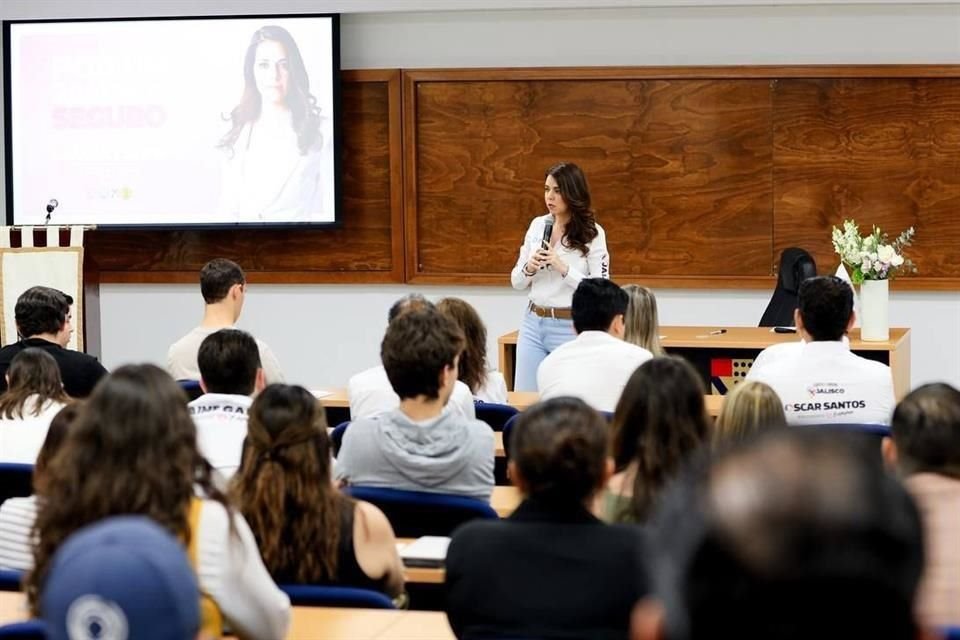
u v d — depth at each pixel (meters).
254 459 2.64
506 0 7.79
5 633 2.02
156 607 0.90
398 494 3.11
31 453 3.75
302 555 2.64
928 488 2.39
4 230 7.18
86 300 7.24
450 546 2.11
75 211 8.21
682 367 2.77
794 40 7.66
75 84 8.14
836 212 7.70
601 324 4.45
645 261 7.89
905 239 6.80
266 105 8.01
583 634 2.01
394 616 2.50
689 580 0.60
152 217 8.19
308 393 2.69
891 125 7.62
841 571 0.58
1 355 4.88
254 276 8.28
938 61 7.56
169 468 1.96
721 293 7.86
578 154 7.89
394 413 3.21
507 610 2.04
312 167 8.01
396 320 3.23
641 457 2.71
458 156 8.02
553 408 2.14
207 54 8.04
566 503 2.08
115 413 1.95
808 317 4.18
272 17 7.95
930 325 7.74
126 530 0.94
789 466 0.61
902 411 2.53
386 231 8.14
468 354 4.49
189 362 5.06
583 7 7.75
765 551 0.59
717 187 7.79
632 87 7.80
